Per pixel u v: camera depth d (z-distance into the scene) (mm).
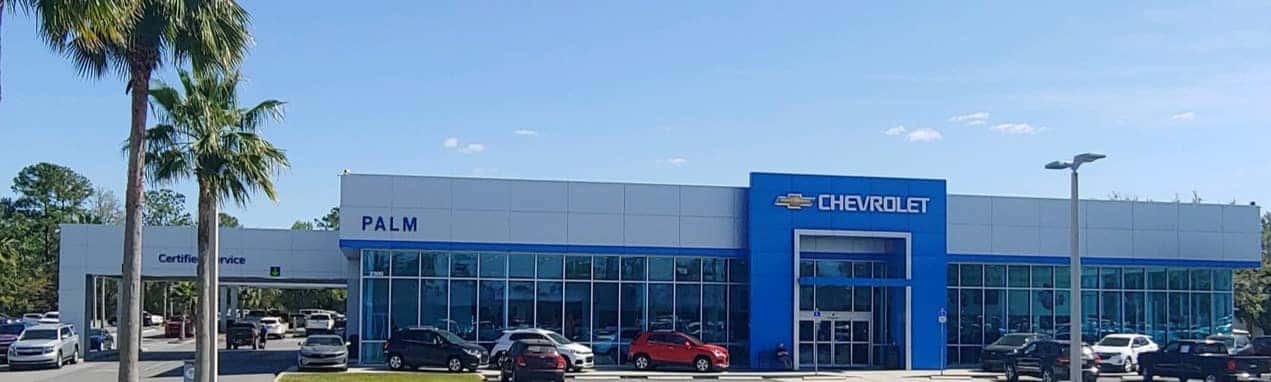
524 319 47500
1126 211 52750
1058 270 52125
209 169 30641
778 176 48812
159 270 54906
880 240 50312
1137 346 47969
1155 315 53031
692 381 41250
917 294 49312
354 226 46500
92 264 55312
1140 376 45562
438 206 47000
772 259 48438
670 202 48500
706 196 48812
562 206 47781
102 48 22547
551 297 47750
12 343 47156
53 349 46406
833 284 48281
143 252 54844
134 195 23688
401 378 39219
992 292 51438
